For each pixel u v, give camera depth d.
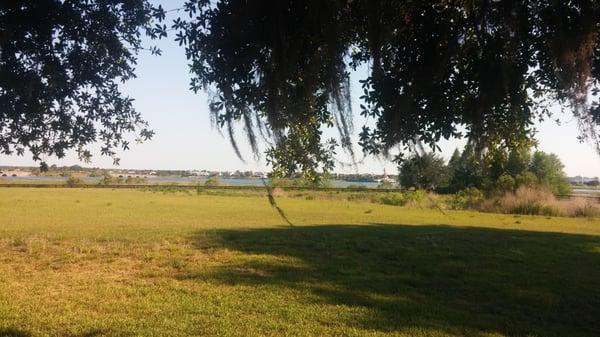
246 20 3.39
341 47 3.45
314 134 4.52
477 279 11.48
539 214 33.84
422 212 33.28
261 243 16.67
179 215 27.61
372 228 21.97
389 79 3.73
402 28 3.61
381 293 10.13
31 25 3.99
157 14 4.46
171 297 9.67
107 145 5.01
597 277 11.77
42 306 8.94
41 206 31.67
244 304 9.21
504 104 3.86
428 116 3.90
